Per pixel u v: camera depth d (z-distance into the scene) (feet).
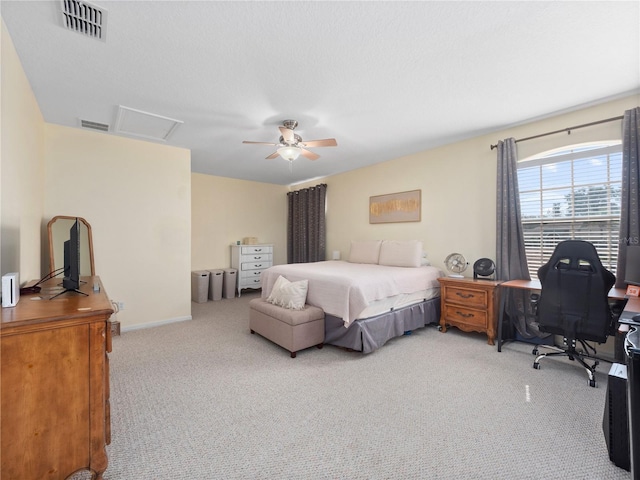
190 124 10.76
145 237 12.64
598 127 9.59
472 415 6.43
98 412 4.33
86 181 11.23
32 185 8.41
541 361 9.29
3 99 5.54
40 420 3.97
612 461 5.01
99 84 8.03
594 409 6.64
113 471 4.83
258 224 22.15
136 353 9.92
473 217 12.78
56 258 10.03
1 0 5.06
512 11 5.56
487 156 12.31
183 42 6.33
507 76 7.85
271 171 18.75
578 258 7.90
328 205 19.98
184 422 6.18
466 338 11.60
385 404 6.88
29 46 6.36
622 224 8.84
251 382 7.95
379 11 5.51
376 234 16.90
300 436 5.75
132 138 12.23
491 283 11.00
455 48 6.65
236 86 8.18
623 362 7.53
